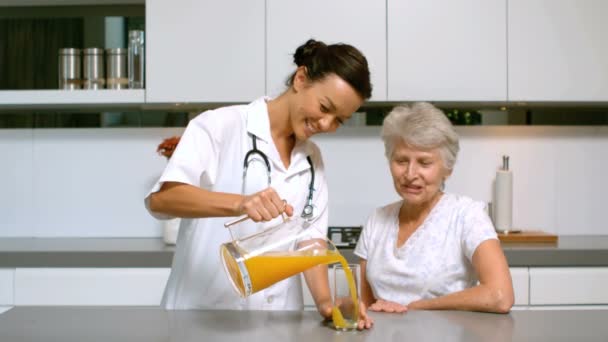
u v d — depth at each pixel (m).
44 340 1.09
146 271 2.38
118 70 2.67
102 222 2.93
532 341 1.10
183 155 1.50
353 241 2.55
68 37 2.75
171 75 2.56
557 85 2.57
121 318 1.26
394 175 1.62
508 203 2.75
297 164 1.67
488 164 2.93
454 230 1.62
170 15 2.55
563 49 2.57
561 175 2.94
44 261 2.38
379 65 2.56
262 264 1.16
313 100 1.47
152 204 1.44
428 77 2.56
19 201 2.93
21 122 2.85
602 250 2.39
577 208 2.95
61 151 2.93
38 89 2.72
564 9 2.56
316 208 1.72
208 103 2.63
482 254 1.52
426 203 1.69
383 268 1.68
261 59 2.55
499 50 2.56
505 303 1.41
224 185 1.61
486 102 2.64
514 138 2.93
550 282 2.38
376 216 1.79
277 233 1.20
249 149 1.62
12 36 2.74
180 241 1.67
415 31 2.55
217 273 1.61
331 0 2.54
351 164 2.92
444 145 1.57
